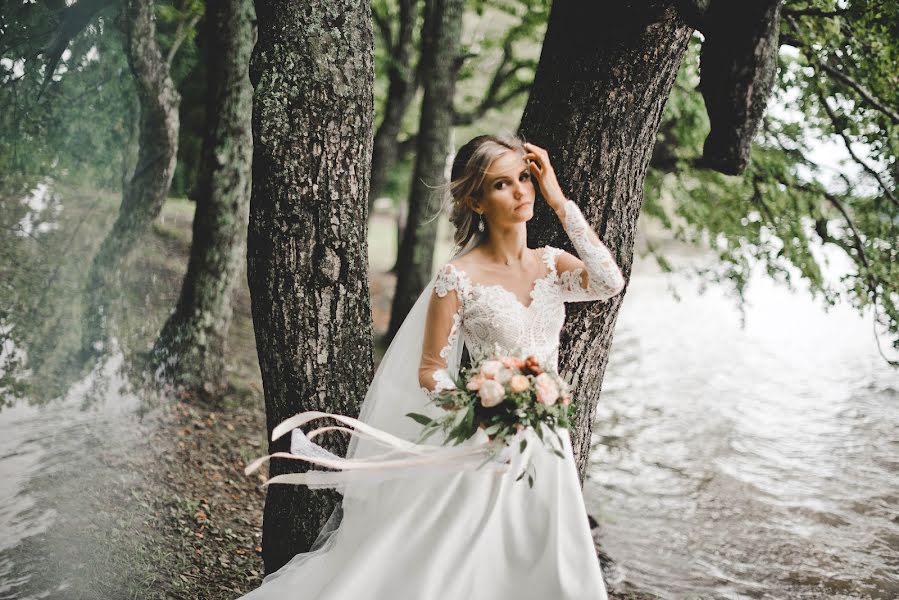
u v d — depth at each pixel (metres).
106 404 6.73
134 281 8.12
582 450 3.99
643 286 20.88
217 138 7.59
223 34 7.28
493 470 2.82
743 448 9.25
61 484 5.27
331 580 2.70
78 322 6.66
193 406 7.60
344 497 2.97
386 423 3.04
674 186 8.71
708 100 3.33
